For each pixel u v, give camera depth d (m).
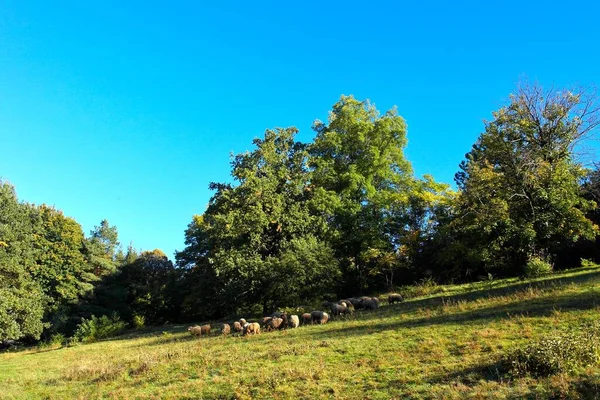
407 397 9.61
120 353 22.72
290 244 32.31
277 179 36.19
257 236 33.53
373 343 14.83
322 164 37.91
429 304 22.33
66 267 46.94
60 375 17.88
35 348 35.41
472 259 32.34
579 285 19.56
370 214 38.47
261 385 12.02
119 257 71.00
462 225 32.31
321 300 31.66
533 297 18.50
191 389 12.72
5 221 38.53
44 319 43.84
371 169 39.34
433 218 39.66
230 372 13.80
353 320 21.03
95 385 15.10
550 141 28.69
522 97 29.14
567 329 12.65
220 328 27.14
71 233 48.88
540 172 28.06
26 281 38.03
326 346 15.38
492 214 28.14
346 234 38.53
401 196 38.16
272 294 31.53
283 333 20.27
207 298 43.88
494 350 11.91
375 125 40.12
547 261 32.31
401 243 39.22
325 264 30.75
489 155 30.66
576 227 28.27
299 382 11.80
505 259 33.44
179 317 56.59
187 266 54.66
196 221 54.31
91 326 36.06
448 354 12.36
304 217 34.94
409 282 41.47
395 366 11.99
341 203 37.62
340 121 40.19
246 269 31.80
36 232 46.62
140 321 50.81
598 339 10.45
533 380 9.06
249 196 33.84
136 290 58.69
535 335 12.67
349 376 11.70
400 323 17.97
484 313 16.98
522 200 28.94
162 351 19.27
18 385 16.78
